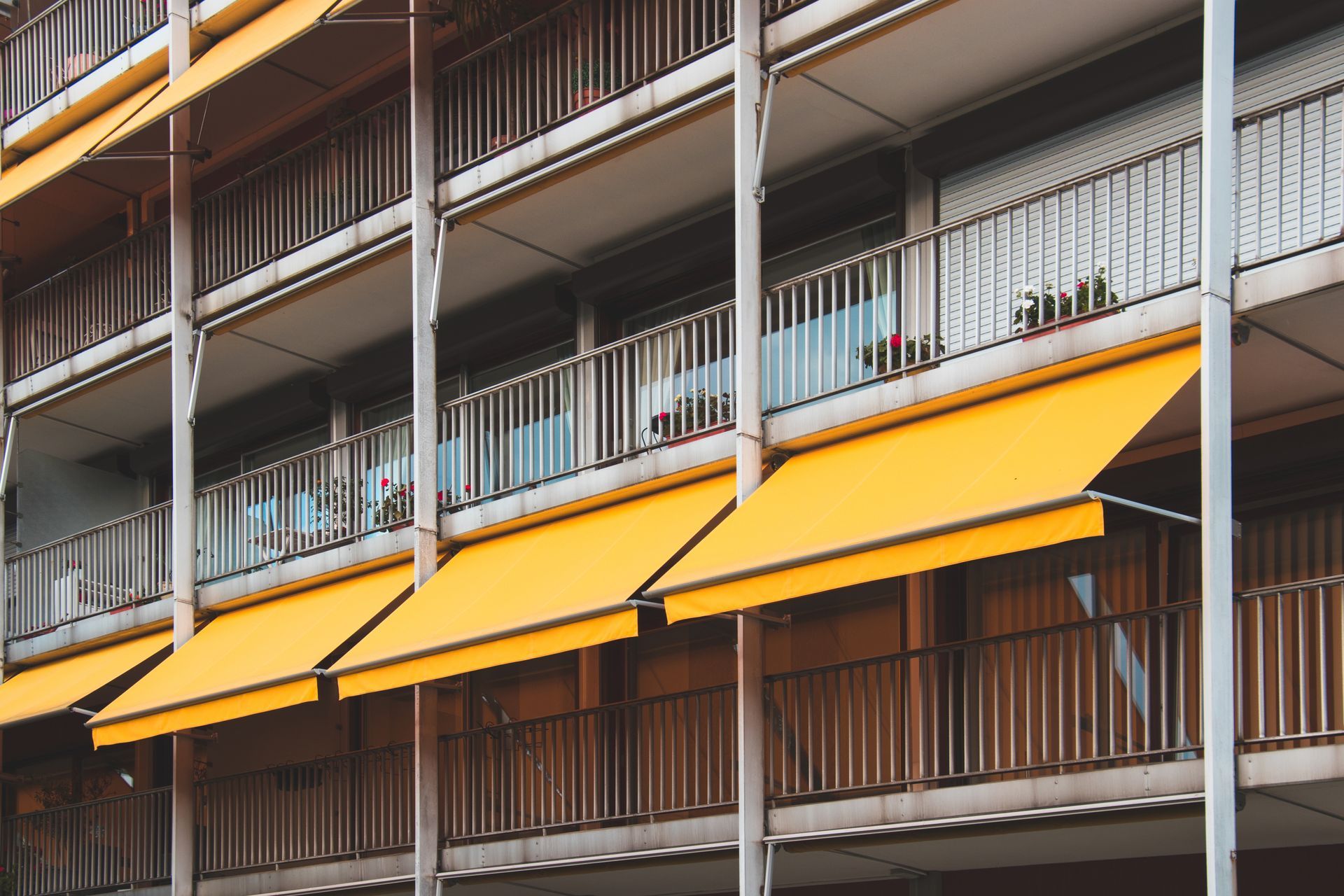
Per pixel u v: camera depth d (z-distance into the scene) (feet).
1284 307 42.39
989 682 54.75
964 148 56.49
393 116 71.72
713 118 58.65
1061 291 52.80
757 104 55.72
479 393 64.08
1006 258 55.62
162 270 80.02
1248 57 50.42
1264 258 42.70
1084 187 53.88
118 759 86.84
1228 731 40.19
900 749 56.29
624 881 59.93
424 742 61.41
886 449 50.67
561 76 67.05
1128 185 46.32
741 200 54.49
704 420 62.34
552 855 57.21
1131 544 52.37
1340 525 48.42
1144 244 46.44
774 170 62.85
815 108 58.08
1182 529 51.31
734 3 58.95
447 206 65.72
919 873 56.24
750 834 50.67
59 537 89.45
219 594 73.10
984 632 55.36
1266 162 49.55
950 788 47.21
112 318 82.64
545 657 69.31
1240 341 43.68
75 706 77.61
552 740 67.82
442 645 55.26
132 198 90.22
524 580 57.98
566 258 69.92
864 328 60.03
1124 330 45.80
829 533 46.83
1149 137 52.49
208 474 88.58
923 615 56.49
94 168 86.79
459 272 70.69
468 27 67.92
